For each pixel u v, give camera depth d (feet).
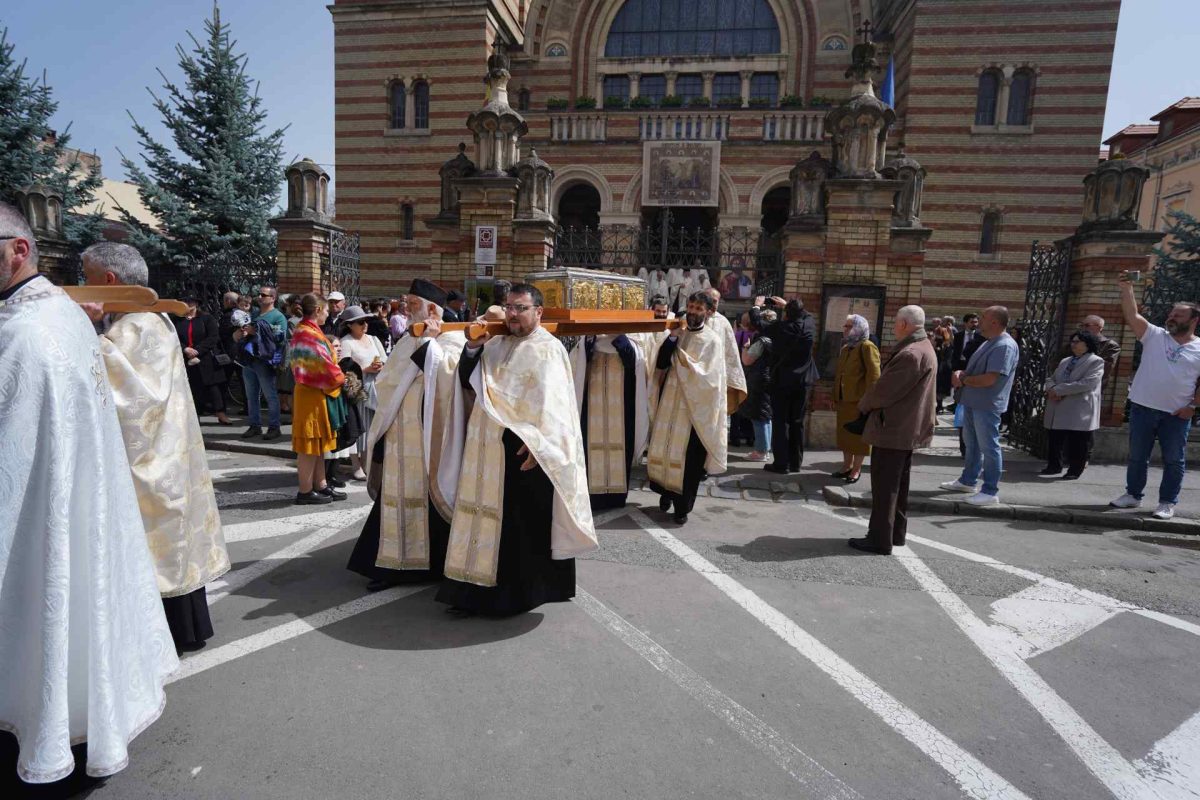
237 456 26.23
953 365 43.19
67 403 7.23
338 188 71.00
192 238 45.85
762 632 12.51
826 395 29.84
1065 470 26.99
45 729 7.02
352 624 12.35
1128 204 28.78
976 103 62.28
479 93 68.03
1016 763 9.01
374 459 14.17
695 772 8.59
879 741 9.37
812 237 29.37
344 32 69.26
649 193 64.28
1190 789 8.59
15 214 7.50
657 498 21.70
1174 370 19.67
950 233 63.36
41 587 7.11
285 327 28.14
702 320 18.92
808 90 73.05
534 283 19.92
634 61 74.74
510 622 12.61
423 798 7.98
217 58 47.67
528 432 12.02
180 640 10.83
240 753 8.68
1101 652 12.21
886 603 14.01
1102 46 60.29
